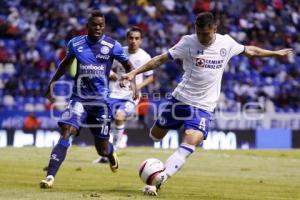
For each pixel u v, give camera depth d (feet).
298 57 255.91
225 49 72.13
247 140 192.34
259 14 273.13
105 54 78.48
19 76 223.51
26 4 255.91
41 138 178.81
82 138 173.17
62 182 84.79
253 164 126.52
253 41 266.16
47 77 225.76
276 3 278.46
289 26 273.33
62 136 76.48
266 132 193.67
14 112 187.01
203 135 72.43
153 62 72.23
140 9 262.47
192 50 71.67
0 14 251.39
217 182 91.56
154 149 159.22
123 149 156.04
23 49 237.45
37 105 206.59
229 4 271.69
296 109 235.20
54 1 257.75
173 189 79.61
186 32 259.19
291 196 77.46
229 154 150.41
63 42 242.99
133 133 179.83
